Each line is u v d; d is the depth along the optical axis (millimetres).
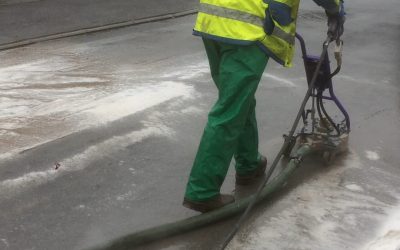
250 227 3506
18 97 5676
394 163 4391
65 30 8695
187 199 3404
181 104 5508
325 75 4113
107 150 4523
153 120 5117
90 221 3580
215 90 5926
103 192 3920
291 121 5160
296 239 3389
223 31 3195
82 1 10828
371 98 5836
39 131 4840
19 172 4141
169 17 9805
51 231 3469
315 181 4078
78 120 5066
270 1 3158
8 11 9828
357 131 4953
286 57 3387
